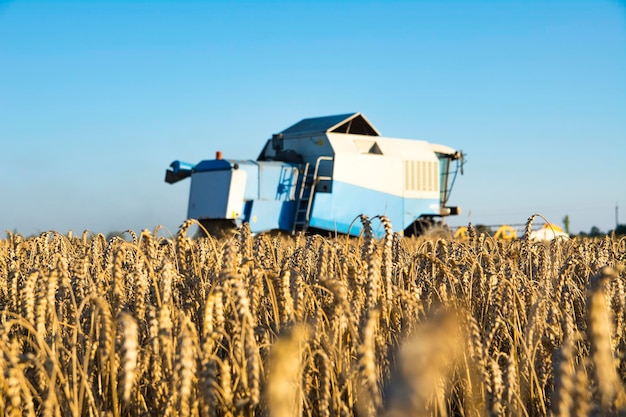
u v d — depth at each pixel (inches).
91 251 246.4
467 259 200.8
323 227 1025.5
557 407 77.7
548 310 152.0
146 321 146.9
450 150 1225.4
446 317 43.6
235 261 142.2
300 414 99.2
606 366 78.5
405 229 1168.8
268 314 163.3
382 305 146.9
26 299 134.9
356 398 127.5
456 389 141.9
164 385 125.5
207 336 120.0
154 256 182.5
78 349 140.4
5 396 111.3
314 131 1083.3
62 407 118.3
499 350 159.6
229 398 114.9
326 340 130.8
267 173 1006.4
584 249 258.1
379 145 1124.5
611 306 157.2
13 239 295.9
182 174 1081.4
